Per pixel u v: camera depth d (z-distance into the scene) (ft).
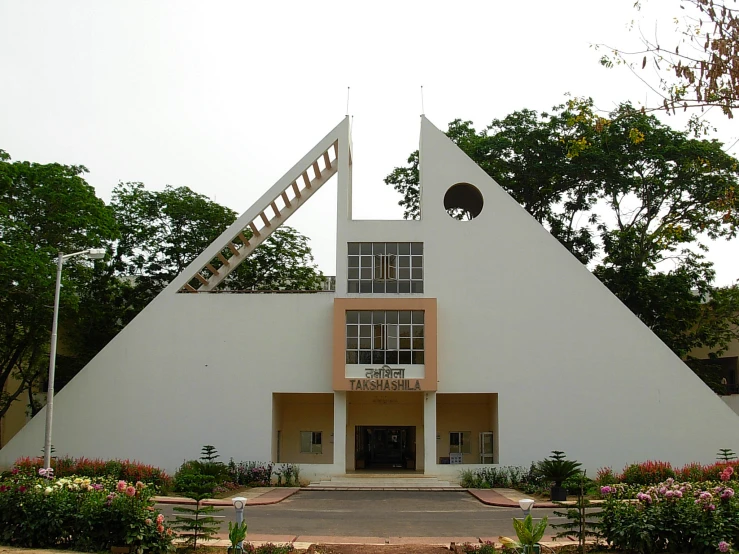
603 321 109.19
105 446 108.37
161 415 108.99
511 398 107.96
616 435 106.11
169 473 106.83
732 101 44.24
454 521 69.05
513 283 110.83
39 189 108.17
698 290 136.46
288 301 111.65
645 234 135.85
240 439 107.96
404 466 120.16
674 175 129.29
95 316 128.98
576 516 46.60
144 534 44.86
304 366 109.60
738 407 128.06
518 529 42.47
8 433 144.97
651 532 43.93
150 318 111.75
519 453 106.42
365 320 109.09
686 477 78.48
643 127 125.59
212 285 118.83
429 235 112.37
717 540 42.39
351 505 82.33
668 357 107.76
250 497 86.84
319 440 118.83
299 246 153.89
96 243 113.50
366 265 111.75
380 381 106.42
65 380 136.05
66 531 45.62
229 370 109.91
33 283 101.91
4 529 45.78
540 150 135.33
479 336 109.60
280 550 47.93
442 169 114.21
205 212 146.82
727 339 139.64
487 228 112.37
